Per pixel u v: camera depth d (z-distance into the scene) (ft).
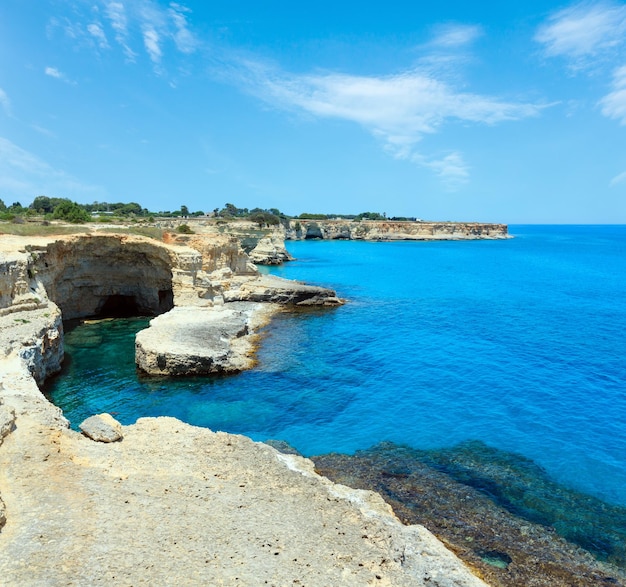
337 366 117.60
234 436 65.57
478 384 106.42
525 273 327.67
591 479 68.59
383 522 49.24
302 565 40.47
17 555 37.50
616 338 147.84
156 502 47.11
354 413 90.22
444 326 163.12
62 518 42.52
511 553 52.65
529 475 69.26
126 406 92.68
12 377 77.36
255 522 45.88
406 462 72.28
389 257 449.06
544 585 47.98
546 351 133.08
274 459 60.44
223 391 100.42
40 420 59.47
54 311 117.39
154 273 174.81
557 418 89.15
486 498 63.26
